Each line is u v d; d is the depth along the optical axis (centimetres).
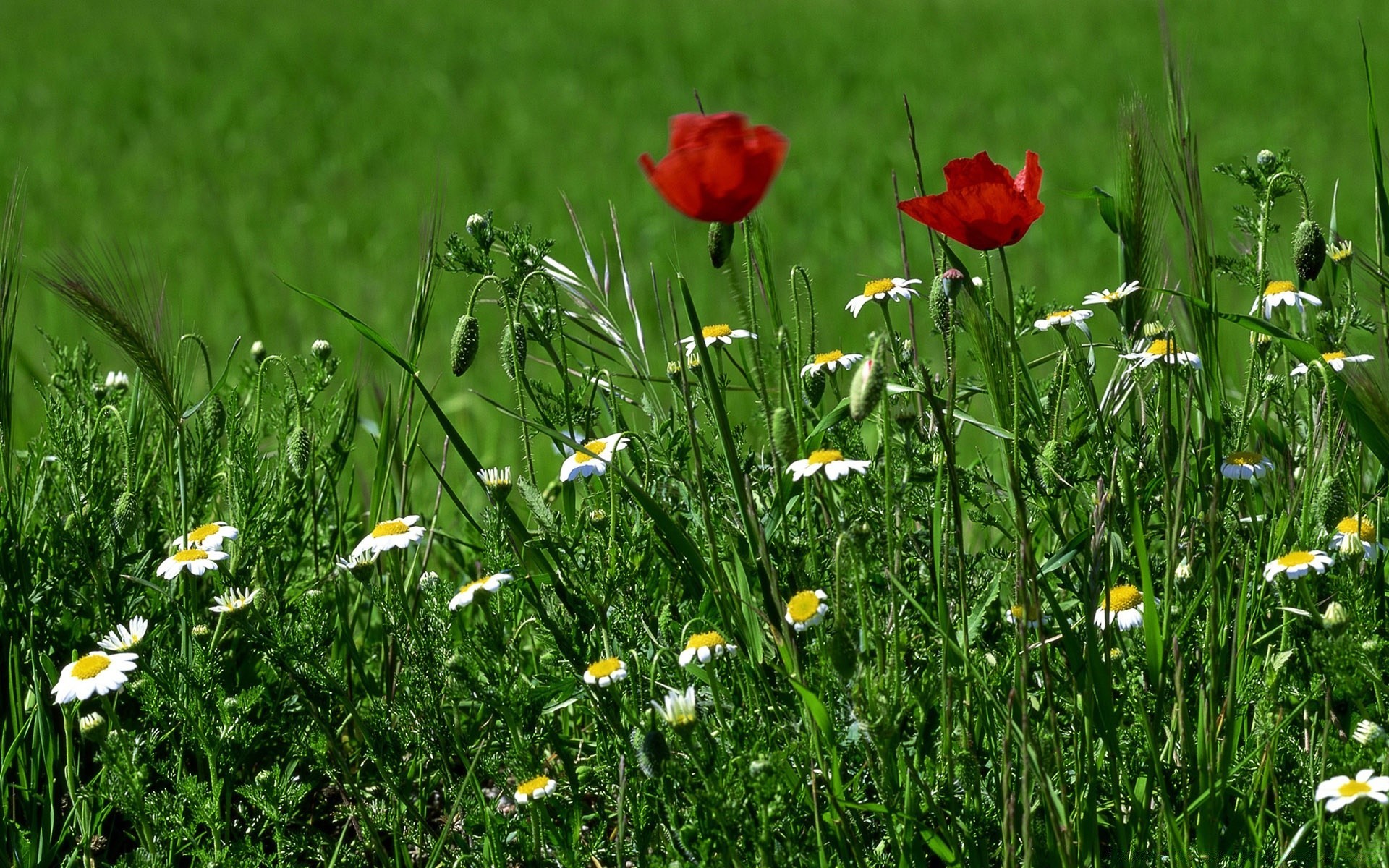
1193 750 237
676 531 249
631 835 258
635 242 1026
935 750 252
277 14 2948
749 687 249
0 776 270
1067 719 261
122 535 312
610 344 338
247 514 317
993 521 275
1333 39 1812
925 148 1376
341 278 938
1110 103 1559
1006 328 256
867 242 1038
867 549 237
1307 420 296
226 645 298
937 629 226
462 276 894
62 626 325
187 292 876
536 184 1254
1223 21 2027
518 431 534
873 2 2686
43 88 2069
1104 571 257
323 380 350
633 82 2000
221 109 1852
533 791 237
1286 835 238
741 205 218
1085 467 288
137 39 2595
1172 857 226
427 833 264
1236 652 236
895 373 276
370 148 1565
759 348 285
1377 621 264
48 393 342
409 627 275
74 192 1343
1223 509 272
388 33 2605
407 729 280
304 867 287
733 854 214
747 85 1953
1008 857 214
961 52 2031
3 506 322
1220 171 281
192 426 361
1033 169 237
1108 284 830
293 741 282
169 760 283
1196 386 271
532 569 274
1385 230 300
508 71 2195
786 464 265
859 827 247
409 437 338
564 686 263
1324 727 233
